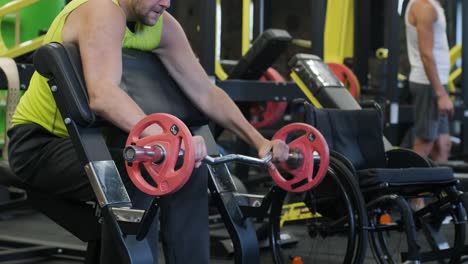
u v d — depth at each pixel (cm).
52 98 214
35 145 216
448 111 489
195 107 233
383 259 322
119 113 194
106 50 201
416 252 288
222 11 838
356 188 295
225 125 235
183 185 196
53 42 204
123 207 194
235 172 593
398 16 554
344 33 636
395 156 364
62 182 210
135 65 223
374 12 783
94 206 213
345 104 412
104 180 196
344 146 353
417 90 507
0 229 447
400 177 309
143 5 207
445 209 326
